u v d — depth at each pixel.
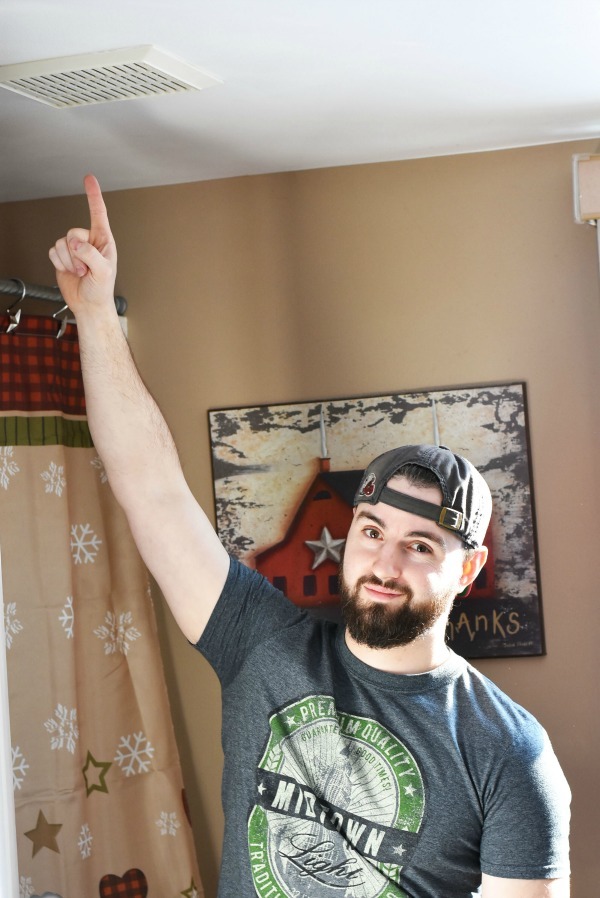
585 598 2.42
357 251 2.55
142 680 2.48
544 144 2.46
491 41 1.85
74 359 2.45
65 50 1.81
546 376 2.45
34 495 2.28
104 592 2.44
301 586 2.53
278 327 2.58
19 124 2.14
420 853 1.55
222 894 1.61
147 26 1.71
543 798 1.57
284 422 2.55
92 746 2.40
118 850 2.40
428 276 2.51
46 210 2.68
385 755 1.58
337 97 2.09
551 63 1.96
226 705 1.70
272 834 1.58
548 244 2.46
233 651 1.71
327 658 1.67
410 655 1.65
